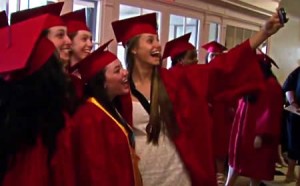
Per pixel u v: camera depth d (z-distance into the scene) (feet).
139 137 5.12
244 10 18.89
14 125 3.57
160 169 5.07
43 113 3.73
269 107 11.06
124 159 4.64
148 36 5.34
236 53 5.67
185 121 5.28
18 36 3.84
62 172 3.94
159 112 5.15
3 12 4.95
